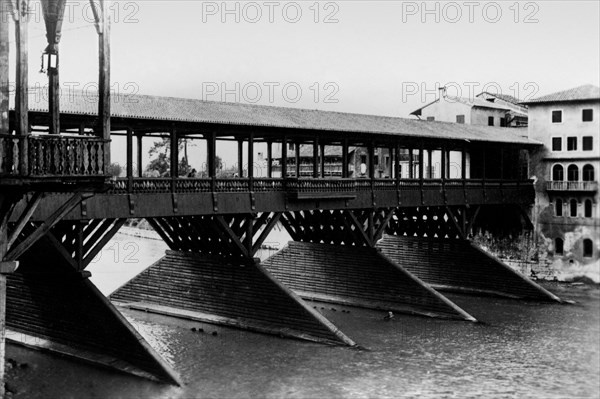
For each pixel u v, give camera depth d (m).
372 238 43.16
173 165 32.22
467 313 40.12
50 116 22.62
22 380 27.50
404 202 43.84
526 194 39.12
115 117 29.30
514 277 43.47
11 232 20.59
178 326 37.16
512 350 32.34
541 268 40.50
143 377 27.91
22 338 31.88
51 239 27.91
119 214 29.92
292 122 37.78
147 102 33.16
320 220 45.47
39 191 20.55
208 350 32.75
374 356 32.16
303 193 37.22
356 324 38.94
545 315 35.62
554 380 25.94
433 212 49.25
